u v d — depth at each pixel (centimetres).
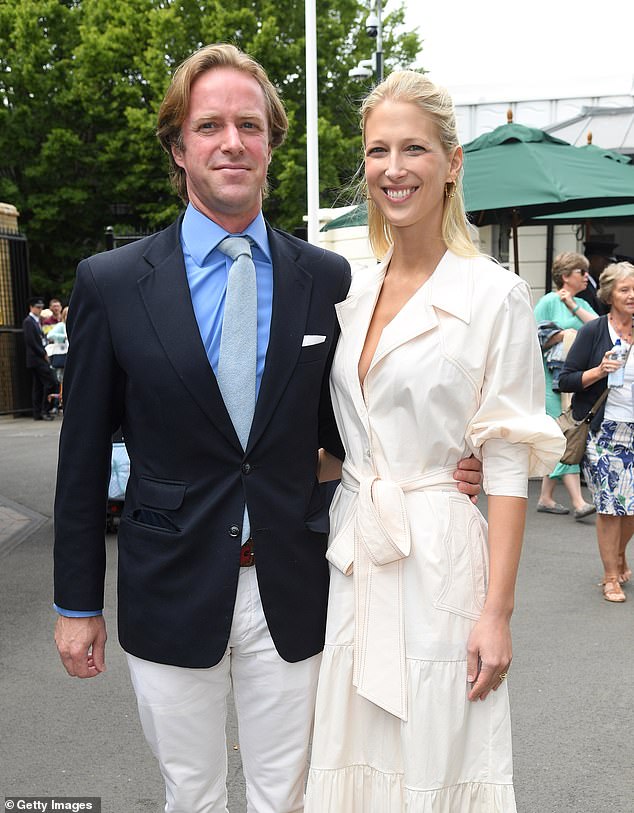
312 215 973
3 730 361
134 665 222
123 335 211
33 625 489
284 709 225
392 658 208
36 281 2662
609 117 1402
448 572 207
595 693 390
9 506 804
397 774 214
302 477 223
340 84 2395
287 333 216
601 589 539
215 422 210
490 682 205
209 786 228
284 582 218
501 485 207
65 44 2567
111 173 2536
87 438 217
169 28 2303
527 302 209
